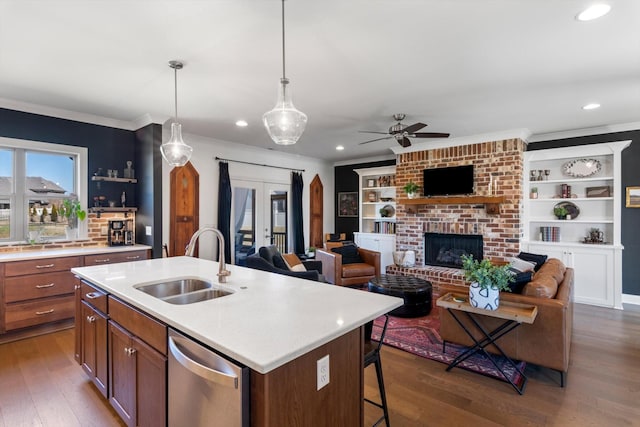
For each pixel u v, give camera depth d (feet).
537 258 13.57
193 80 10.03
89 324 7.71
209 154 18.33
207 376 4.05
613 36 7.53
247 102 12.10
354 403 5.03
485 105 12.38
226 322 4.73
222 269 7.39
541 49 8.14
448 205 18.17
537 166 17.47
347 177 25.68
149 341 5.44
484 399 7.58
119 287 6.75
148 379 5.44
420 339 10.90
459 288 10.17
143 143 14.46
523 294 8.79
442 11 6.56
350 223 25.44
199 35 7.47
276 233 22.08
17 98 11.63
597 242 15.66
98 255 12.48
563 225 16.84
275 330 4.43
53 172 13.29
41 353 9.86
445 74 9.62
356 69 9.29
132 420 5.93
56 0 6.16
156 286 7.35
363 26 7.11
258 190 20.97
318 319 4.88
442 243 18.58
